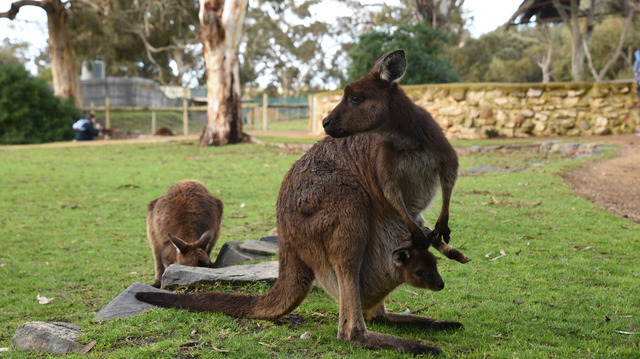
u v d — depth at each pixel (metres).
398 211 3.52
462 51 50.56
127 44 40.00
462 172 11.52
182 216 6.04
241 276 4.89
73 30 35.53
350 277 3.49
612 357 3.30
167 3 36.75
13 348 3.89
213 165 14.73
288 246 3.74
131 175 13.38
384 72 3.47
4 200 10.59
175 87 46.84
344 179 3.60
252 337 3.63
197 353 3.38
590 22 30.09
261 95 66.00
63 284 5.89
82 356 3.41
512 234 6.37
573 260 5.36
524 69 51.75
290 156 15.95
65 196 10.95
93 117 26.58
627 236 6.07
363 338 3.46
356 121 3.46
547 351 3.41
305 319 4.09
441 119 17.61
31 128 24.97
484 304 4.32
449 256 3.62
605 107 16.39
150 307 4.31
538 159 13.01
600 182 9.43
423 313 4.26
